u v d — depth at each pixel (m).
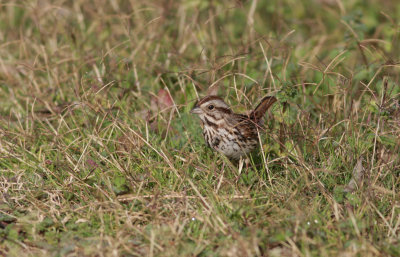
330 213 9.53
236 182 10.35
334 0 18.95
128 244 8.88
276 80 13.32
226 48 15.44
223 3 16.92
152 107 13.32
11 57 15.41
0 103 13.80
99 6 17.28
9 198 10.23
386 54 14.16
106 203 9.77
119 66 14.12
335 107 12.48
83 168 10.95
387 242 8.66
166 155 11.16
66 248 8.76
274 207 9.54
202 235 8.83
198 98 12.59
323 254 8.23
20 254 8.74
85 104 12.45
